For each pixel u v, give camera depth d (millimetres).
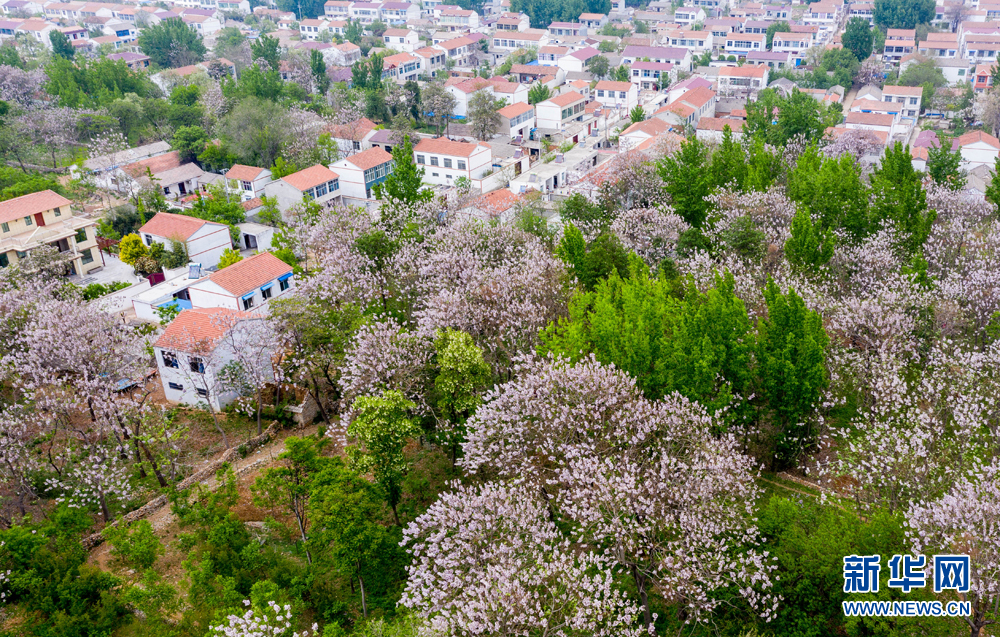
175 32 191625
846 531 31406
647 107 152625
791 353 40938
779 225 64625
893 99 144375
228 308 56938
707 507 31969
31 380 47500
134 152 115125
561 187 98312
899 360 43469
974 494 30141
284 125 115125
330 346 49062
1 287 57969
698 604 30672
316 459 36688
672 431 35656
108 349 48219
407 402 38906
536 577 27969
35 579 31594
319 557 35375
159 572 35656
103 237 85375
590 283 56406
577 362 39281
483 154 110750
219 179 102750
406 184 76062
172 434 45312
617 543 31297
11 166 110688
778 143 99188
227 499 38281
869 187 75062
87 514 40938
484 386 42688
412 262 58000
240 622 25984
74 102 132125
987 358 42438
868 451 36938
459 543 30547
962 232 62594
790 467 42094
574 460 34906
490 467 39812
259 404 48250
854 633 29719
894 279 52031
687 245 64125
